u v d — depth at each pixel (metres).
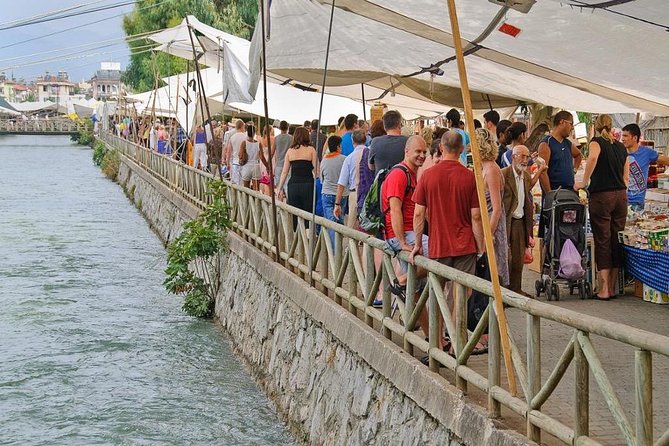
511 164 10.47
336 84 16.62
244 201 16.52
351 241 9.71
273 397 12.35
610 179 11.01
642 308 10.60
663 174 14.64
